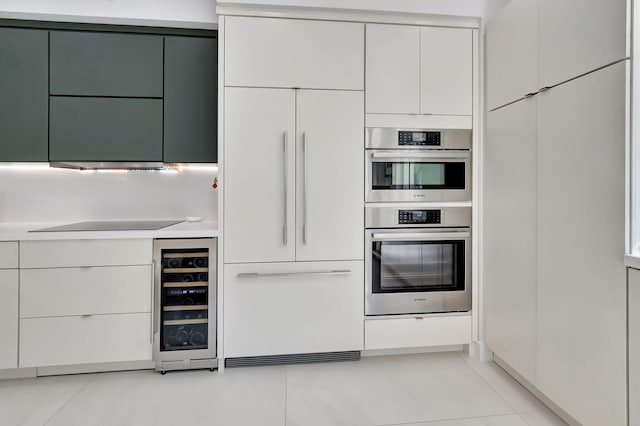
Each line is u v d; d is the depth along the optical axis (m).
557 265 1.64
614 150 1.34
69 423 1.68
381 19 2.23
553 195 1.66
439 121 2.29
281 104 2.16
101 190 2.60
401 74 2.25
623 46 1.30
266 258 2.18
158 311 2.09
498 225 2.12
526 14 1.83
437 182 2.31
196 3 2.31
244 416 1.74
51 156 2.27
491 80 2.18
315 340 2.23
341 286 2.24
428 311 2.32
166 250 2.11
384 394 1.93
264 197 2.17
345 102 2.21
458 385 2.02
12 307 1.96
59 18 2.22
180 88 2.38
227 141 2.13
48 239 1.99
